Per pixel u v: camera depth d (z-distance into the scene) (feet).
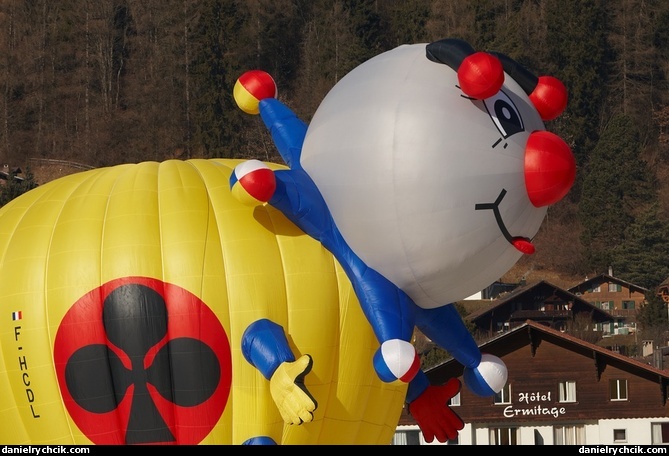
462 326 71.31
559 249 357.82
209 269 66.85
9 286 69.10
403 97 64.28
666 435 165.17
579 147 384.47
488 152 63.31
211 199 69.87
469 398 164.35
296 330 66.90
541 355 165.58
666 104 408.67
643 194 364.58
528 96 67.72
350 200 65.05
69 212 70.38
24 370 68.08
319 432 68.59
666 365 211.00
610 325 306.14
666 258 339.98
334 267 68.03
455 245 64.18
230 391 66.39
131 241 67.56
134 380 66.54
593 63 394.73
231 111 377.91
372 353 69.00
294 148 70.95
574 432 165.48
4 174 377.09
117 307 66.64
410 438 158.61
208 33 394.52
